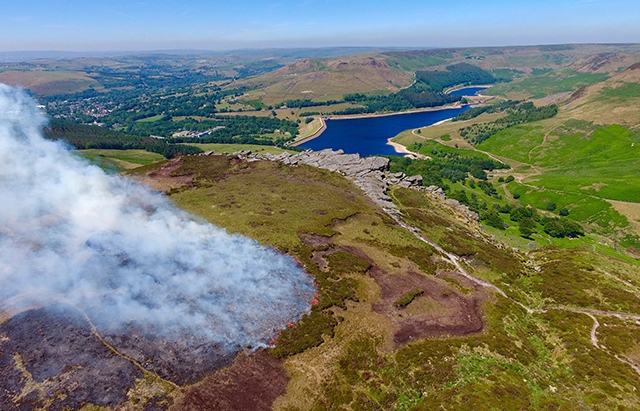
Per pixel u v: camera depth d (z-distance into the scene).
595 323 64.38
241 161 138.00
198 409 40.91
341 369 47.81
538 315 68.56
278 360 48.00
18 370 42.91
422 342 54.28
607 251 126.94
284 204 98.69
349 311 58.84
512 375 50.09
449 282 71.94
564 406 44.50
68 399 40.31
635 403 45.66
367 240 83.44
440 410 42.41
